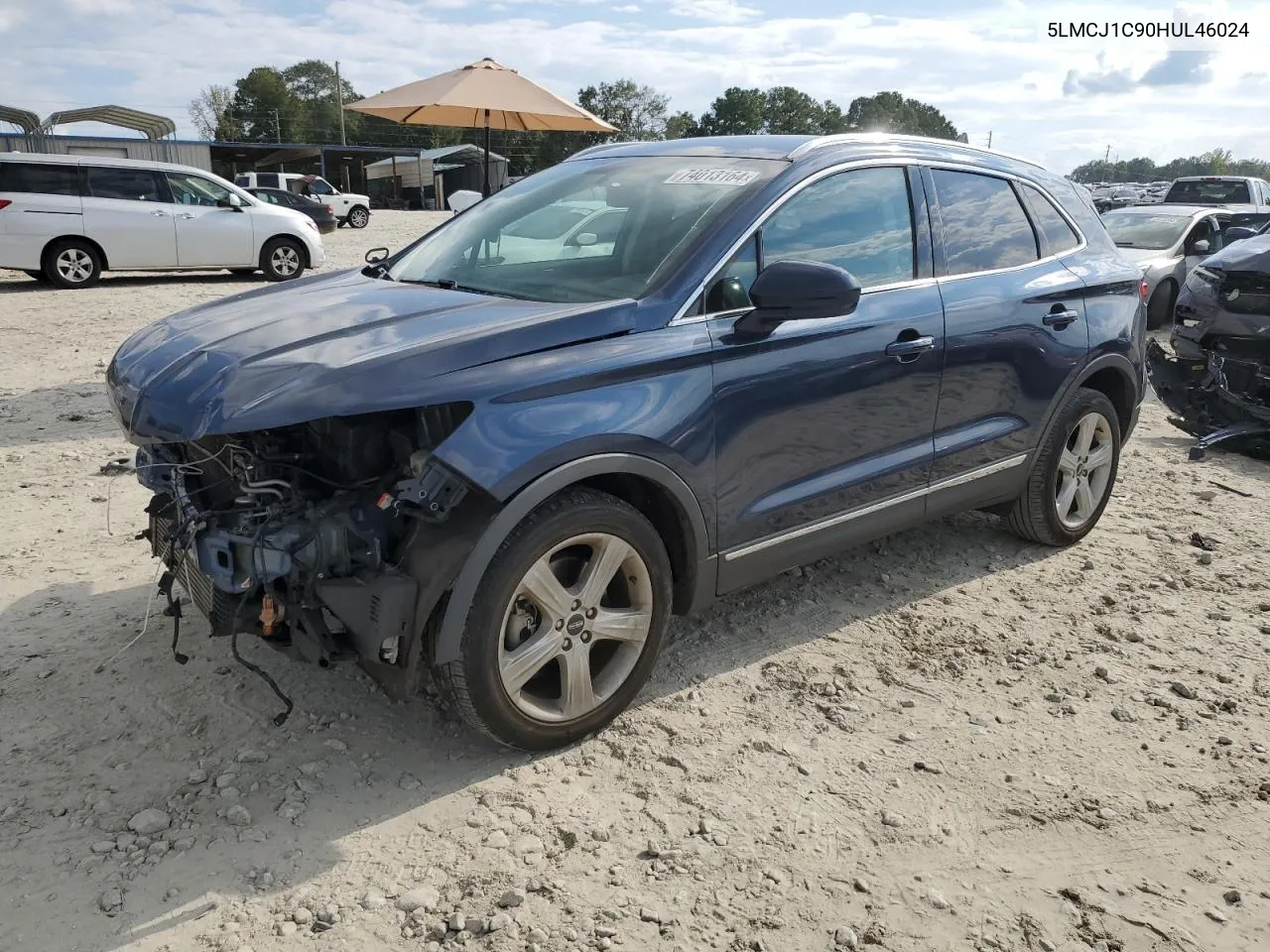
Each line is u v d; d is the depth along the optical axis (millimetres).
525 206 4129
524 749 3098
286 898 2510
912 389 3900
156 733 3160
